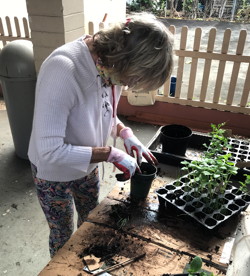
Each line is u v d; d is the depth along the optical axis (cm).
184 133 191
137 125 358
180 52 324
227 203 129
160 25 89
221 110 335
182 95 434
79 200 156
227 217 119
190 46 637
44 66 101
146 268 99
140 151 134
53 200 133
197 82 481
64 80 97
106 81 107
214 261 102
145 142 324
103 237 112
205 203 128
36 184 133
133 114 376
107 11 513
